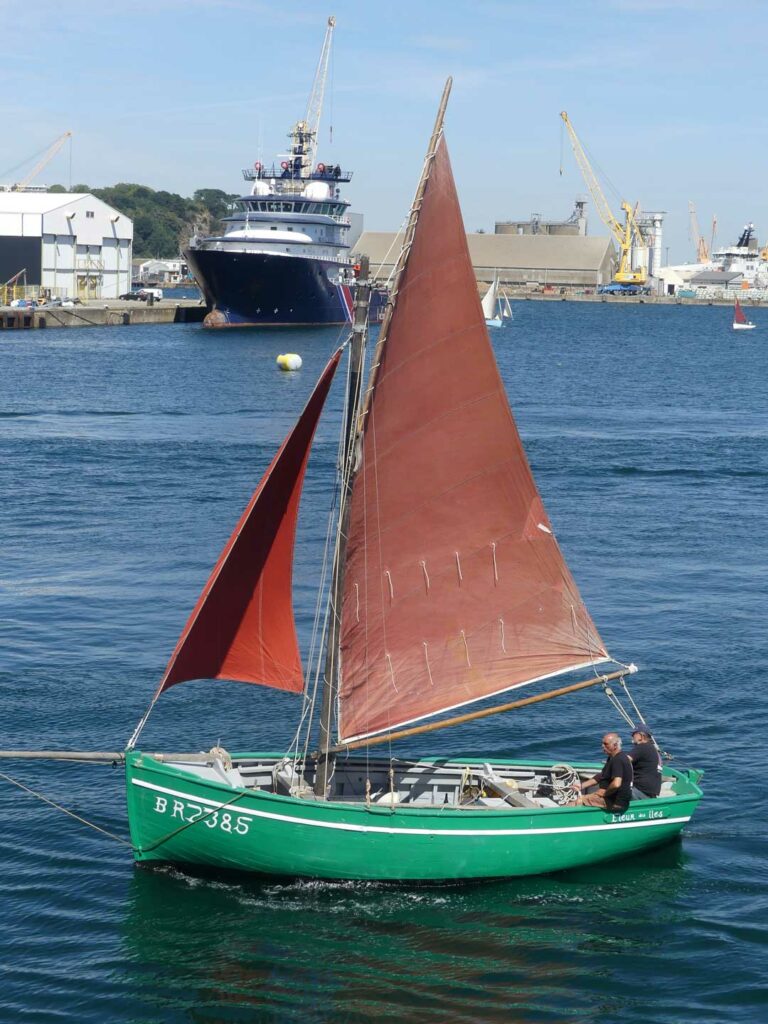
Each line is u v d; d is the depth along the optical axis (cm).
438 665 2748
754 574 5244
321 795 2741
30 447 8369
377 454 2634
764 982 2331
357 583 2677
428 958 2398
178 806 2630
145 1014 2212
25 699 3678
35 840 2847
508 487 2725
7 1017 2192
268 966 2364
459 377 2647
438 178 2562
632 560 5466
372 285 2614
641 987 2317
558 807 2681
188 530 5888
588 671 4047
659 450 8825
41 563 5241
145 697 3744
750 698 3788
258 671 2728
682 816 2827
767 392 13712
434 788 2884
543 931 2503
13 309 19388
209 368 14462
